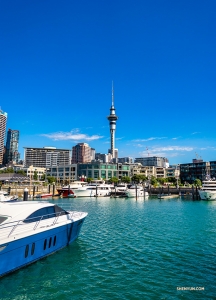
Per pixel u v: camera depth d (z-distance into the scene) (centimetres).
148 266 1623
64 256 1795
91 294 1257
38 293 1271
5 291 1284
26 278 1430
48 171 19525
